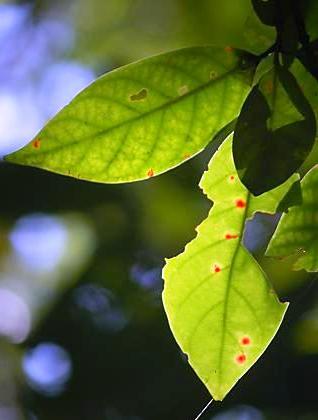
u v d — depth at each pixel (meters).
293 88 0.61
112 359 1.97
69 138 0.62
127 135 0.62
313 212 0.64
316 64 0.62
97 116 0.62
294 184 0.64
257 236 1.37
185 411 1.86
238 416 1.62
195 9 1.32
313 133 0.61
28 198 1.96
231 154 0.64
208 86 0.62
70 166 0.62
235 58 0.62
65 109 0.62
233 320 0.65
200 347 0.65
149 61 0.62
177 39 1.42
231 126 0.64
